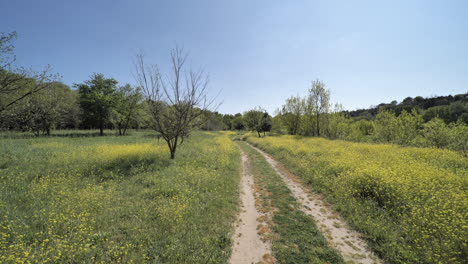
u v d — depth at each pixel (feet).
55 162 27.55
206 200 18.51
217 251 11.41
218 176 26.18
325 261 11.10
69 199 16.48
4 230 11.75
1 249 10.14
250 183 26.76
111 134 94.89
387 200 17.58
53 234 11.63
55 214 13.60
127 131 121.49
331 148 45.96
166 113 33.94
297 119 106.73
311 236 13.53
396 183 18.85
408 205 15.23
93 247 10.87
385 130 63.67
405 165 26.03
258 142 76.89
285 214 17.04
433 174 21.72
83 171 24.79
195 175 24.86
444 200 15.37
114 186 20.39
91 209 15.19
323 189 22.39
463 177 20.99
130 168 27.35
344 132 83.82
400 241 12.49
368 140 73.05
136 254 10.61
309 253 11.67
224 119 235.40
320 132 95.30
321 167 29.76
